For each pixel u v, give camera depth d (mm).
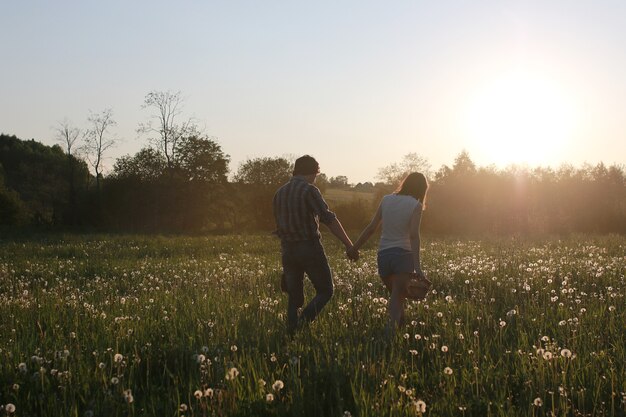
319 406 4285
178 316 7578
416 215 7031
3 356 5543
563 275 11844
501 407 4223
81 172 70938
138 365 5383
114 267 17156
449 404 4355
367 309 7809
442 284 11258
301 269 7336
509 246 24844
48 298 9547
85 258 21938
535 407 4320
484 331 6645
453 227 49125
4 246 27562
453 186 50938
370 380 4750
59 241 33000
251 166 66750
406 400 4395
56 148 106500
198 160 65250
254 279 12406
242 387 4613
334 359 5172
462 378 4883
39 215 68125
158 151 65688
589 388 4723
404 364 5273
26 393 4781
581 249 22109
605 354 5488
